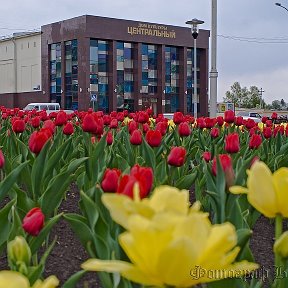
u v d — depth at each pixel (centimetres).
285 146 650
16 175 325
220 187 298
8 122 869
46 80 6128
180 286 114
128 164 495
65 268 368
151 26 5950
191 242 106
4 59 6862
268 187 152
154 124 1026
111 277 235
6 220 300
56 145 550
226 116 841
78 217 290
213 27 1677
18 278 107
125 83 5866
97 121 581
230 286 209
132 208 115
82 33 5588
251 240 461
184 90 6206
